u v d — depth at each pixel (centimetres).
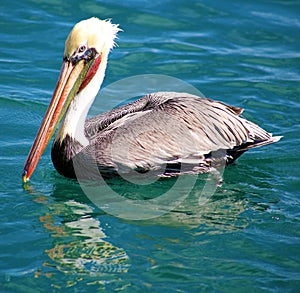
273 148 1493
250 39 1928
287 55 1861
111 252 1084
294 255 1093
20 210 1212
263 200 1285
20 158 1398
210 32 1950
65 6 2012
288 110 1638
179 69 1777
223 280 1020
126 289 989
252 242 1130
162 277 1022
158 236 1142
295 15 2045
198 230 1167
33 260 1053
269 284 1012
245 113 1612
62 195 1281
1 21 1927
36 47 1830
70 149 1331
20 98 1633
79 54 1334
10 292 973
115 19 1964
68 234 1135
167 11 2033
